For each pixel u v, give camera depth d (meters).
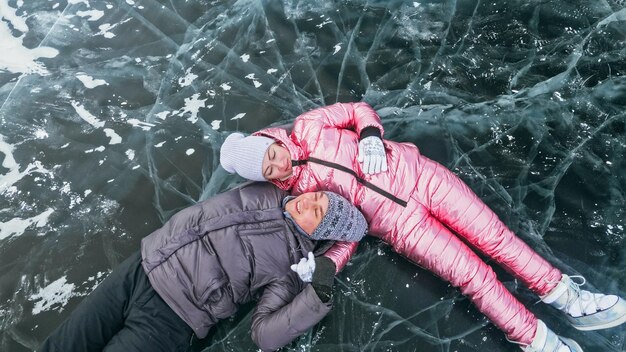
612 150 2.54
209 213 2.15
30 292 2.31
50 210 2.51
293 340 2.19
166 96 2.81
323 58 2.89
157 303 2.05
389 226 2.19
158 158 2.64
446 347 2.15
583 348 2.12
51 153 2.66
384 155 2.19
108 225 2.46
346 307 2.26
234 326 2.23
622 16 2.89
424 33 2.93
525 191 2.46
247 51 2.95
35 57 2.97
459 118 2.66
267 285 2.10
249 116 2.74
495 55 2.83
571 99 2.67
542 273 2.08
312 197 2.06
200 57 2.93
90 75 2.89
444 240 2.11
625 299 2.19
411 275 2.31
